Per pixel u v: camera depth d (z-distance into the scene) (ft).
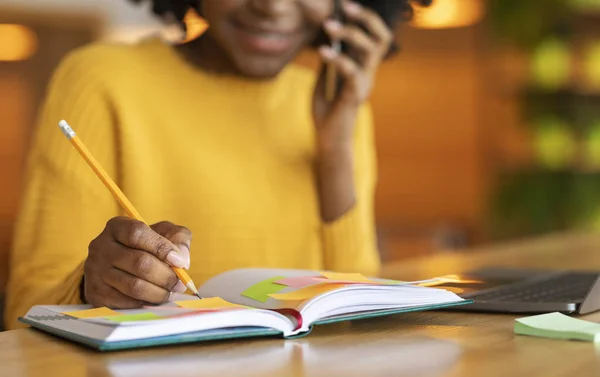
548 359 2.32
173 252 2.79
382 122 16.69
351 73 5.34
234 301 2.97
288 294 2.79
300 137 5.58
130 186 4.94
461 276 4.29
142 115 5.07
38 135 4.87
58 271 4.26
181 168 5.14
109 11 19.75
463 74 16.01
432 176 16.43
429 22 13.52
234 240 5.24
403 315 3.12
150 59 5.23
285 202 5.44
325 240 5.56
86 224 4.52
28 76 20.75
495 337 2.67
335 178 5.48
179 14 5.50
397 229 16.31
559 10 13.66
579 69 13.80
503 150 15.03
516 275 4.33
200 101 5.28
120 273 2.79
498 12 13.98
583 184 13.88
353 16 5.47
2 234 20.59
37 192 4.62
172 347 2.49
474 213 16.11
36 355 2.40
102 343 2.32
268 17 4.98
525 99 14.43
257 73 5.23
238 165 5.32
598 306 3.18
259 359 2.33
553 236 8.12
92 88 4.95
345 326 2.87
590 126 13.88
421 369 2.21
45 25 20.20
